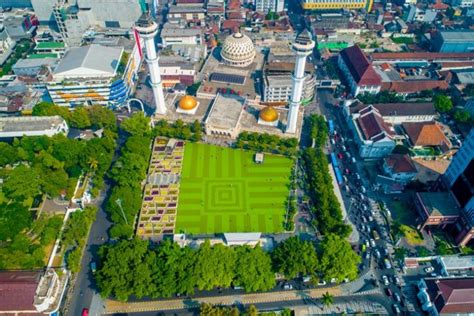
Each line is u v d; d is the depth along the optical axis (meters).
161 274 177.88
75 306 178.38
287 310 171.25
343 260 181.38
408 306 180.12
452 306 168.12
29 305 162.50
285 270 182.00
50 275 172.38
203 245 186.50
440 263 194.50
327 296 169.62
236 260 182.38
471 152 193.25
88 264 195.12
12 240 197.12
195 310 178.00
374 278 191.25
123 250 182.75
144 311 177.25
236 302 181.12
